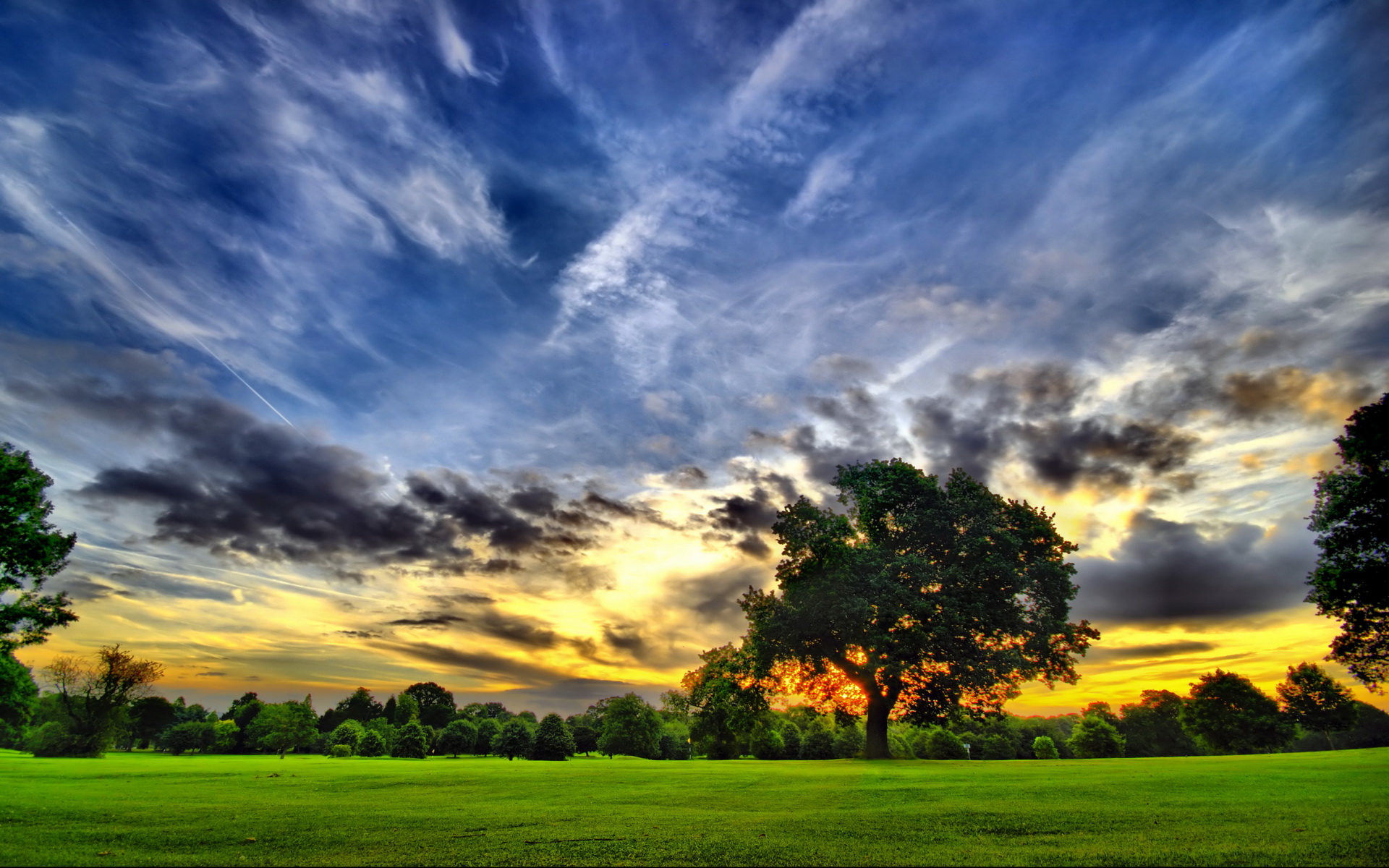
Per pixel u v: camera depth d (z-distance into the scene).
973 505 39.97
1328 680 79.25
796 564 39.91
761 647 41.12
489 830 13.68
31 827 14.22
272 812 16.81
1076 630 41.47
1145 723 96.12
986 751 82.50
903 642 36.19
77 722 65.50
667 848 11.44
